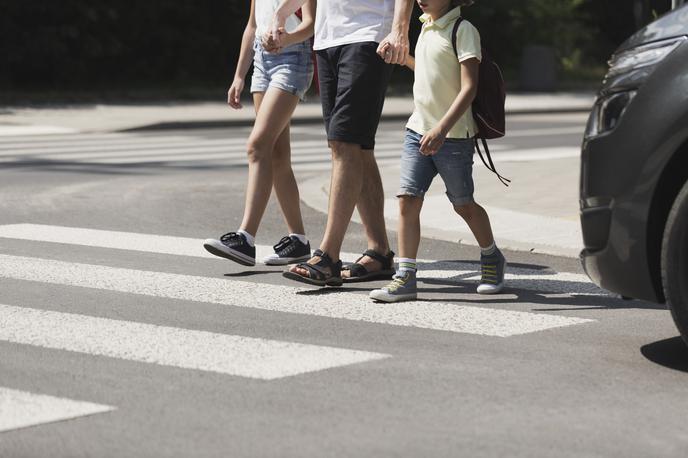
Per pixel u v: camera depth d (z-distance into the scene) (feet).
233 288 61.57
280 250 68.08
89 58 262.26
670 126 43.98
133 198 100.48
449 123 56.34
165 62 276.41
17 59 244.22
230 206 96.99
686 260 44.27
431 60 57.31
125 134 170.19
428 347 48.70
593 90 312.91
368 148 60.85
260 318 54.08
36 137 160.66
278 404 40.34
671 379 44.34
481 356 47.29
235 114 199.11
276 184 67.67
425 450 35.81
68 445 36.04
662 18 45.85
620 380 44.01
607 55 391.04
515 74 332.60
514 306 57.62
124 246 75.31
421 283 63.72
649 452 35.91
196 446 36.01
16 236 78.69
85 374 43.91
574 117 219.61
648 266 45.34
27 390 41.73
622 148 45.24
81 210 92.58
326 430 37.60
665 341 50.42
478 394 41.83
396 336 50.67
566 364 46.24
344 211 60.34
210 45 277.85
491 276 60.90
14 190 103.96
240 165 130.11
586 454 35.68
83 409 39.52
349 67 59.31
